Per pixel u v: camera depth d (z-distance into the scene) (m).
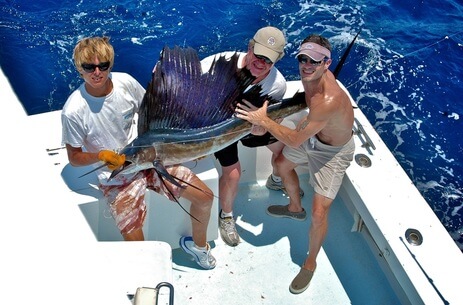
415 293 2.66
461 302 2.58
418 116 5.16
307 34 5.76
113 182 2.64
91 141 2.57
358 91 5.37
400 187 3.06
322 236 2.93
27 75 4.99
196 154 2.68
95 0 5.81
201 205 2.74
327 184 2.89
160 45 5.40
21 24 5.48
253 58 2.72
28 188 1.52
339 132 2.77
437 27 6.06
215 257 3.15
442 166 4.74
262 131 2.80
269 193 3.51
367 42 5.79
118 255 2.15
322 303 2.99
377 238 2.93
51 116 2.99
